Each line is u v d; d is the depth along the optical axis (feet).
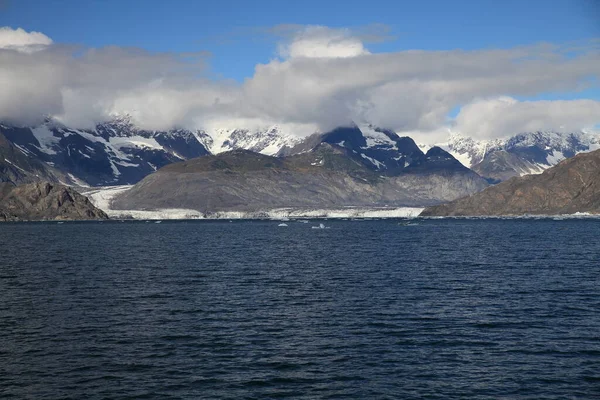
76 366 163.53
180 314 229.66
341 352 176.45
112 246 638.12
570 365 163.94
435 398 142.20
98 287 302.04
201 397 142.41
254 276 348.79
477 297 265.54
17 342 186.70
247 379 153.89
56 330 202.49
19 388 147.23
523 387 148.46
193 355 173.68
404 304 249.14
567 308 237.66
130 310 237.45
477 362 166.91
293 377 155.43
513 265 400.88
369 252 533.96
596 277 332.60
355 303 252.42
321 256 491.31
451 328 204.44
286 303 253.24
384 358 170.81
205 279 335.06
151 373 158.10
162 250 572.51
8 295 274.77
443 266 398.62
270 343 186.29
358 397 142.61
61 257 485.97
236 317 223.92
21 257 485.15
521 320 215.92
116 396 142.72
